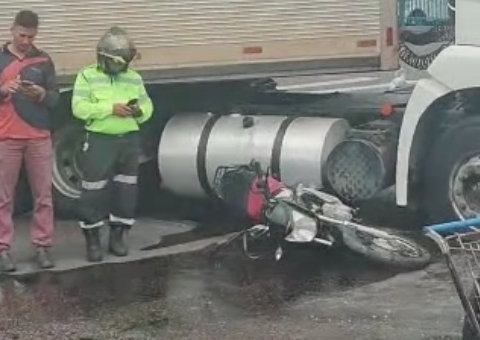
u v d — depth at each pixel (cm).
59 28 920
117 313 702
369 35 886
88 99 825
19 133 801
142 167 970
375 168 878
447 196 865
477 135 848
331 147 908
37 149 810
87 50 918
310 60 895
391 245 807
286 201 820
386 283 756
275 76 904
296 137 913
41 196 816
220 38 905
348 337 635
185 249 867
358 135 895
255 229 830
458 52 832
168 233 923
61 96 931
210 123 948
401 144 863
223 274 792
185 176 953
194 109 976
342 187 893
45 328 675
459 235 512
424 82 851
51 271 810
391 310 688
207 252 855
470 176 854
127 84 830
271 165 916
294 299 721
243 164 918
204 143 940
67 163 959
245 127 932
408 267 794
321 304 707
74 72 922
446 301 704
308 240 807
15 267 819
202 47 907
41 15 920
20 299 740
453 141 857
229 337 644
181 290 751
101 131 822
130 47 819
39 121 806
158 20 908
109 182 835
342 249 822
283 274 788
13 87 789
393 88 960
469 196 857
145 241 895
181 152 947
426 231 518
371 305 701
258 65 904
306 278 775
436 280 759
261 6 895
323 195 836
